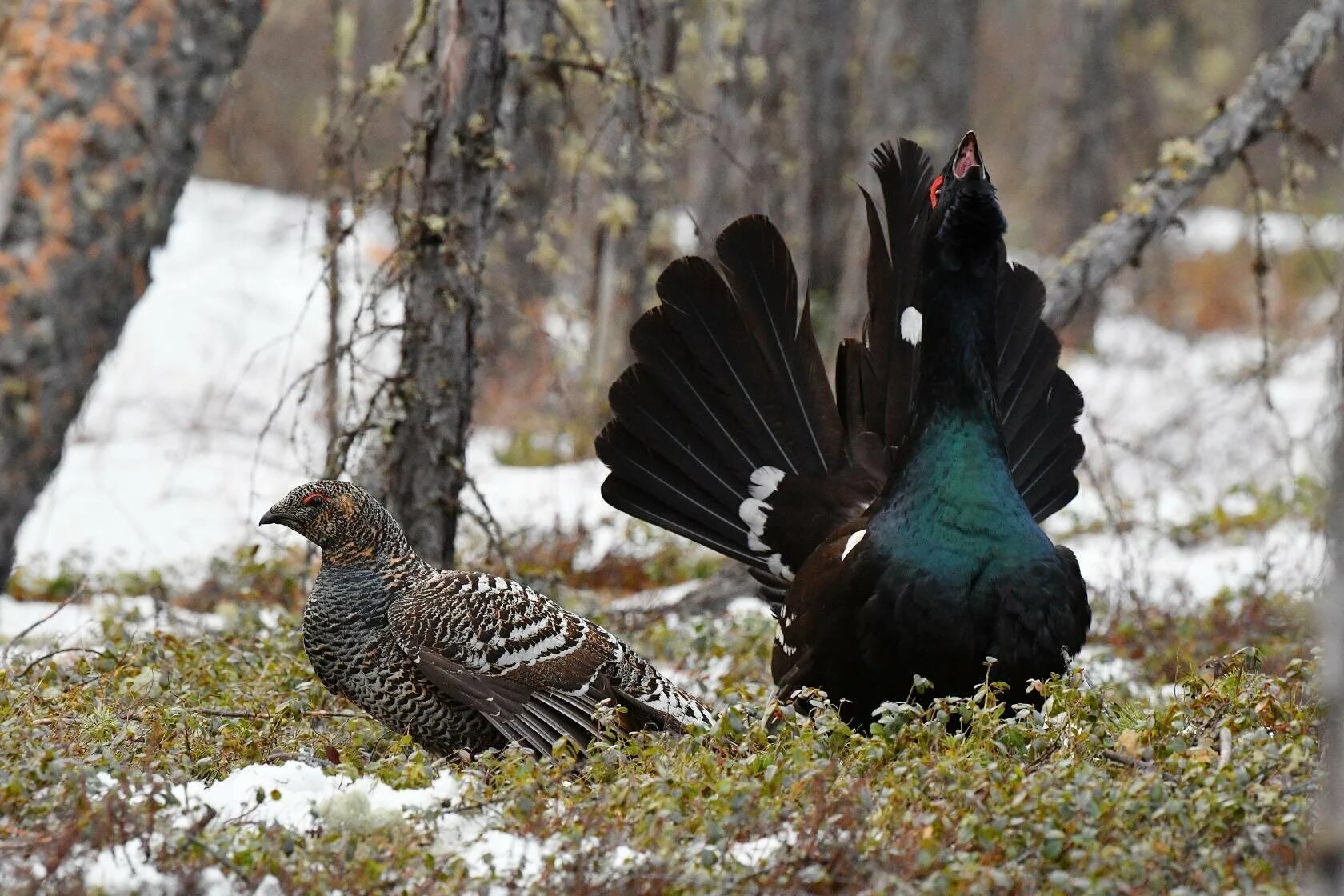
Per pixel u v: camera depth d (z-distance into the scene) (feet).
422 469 65.10
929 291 50.37
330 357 64.75
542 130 96.17
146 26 47.19
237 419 118.01
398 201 63.62
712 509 58.44
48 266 46.60
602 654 49.39
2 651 64.03
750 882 35.45
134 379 132.05
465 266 63.16
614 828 38.42
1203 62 191.31
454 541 66.80
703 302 58.34
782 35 125.90
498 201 65.98
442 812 39.75
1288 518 98.99
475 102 63.46
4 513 47.39
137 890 35.37
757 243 58.49
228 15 48.67
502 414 120.98
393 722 49.49
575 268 117.50
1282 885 34.71
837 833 36.76
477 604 48.32
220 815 40.45
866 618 49.03
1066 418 60.39
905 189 57.47
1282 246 198.80
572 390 110.63
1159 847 35.73
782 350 58.49
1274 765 39.93
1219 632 74.74
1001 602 48.32
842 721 50.01
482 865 37.65
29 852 36.19
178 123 48.32
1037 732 43.70
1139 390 144.77
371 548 49.16
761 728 44.34
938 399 49.88
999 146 219.41
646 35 68.33
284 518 48.52
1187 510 105.09
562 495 102.83
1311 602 71.51
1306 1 209.36
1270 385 137.59
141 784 38.55
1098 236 76.02
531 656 48.32
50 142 46.44
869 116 137.59
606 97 66.44
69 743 43.57
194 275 158.20
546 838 38.68
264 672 55.11
